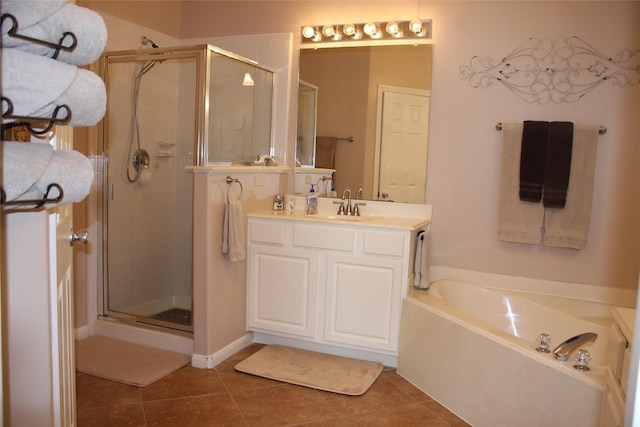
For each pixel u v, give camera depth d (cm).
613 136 303
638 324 80
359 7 357
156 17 383
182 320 339
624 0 298
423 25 339
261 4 384
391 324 307
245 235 338
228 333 324
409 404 272
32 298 109
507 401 229
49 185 99
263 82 372
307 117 374
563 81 312
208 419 250
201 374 300
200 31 403
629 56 298
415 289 319
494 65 326
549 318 299
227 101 338
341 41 360
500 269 332
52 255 115
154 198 354
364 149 358
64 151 108
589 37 305
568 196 307
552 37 312
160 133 342
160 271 354
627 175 302
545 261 322
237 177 322
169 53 323
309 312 324
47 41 95
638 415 77
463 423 253
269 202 366
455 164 338
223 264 314
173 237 350
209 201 297
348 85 360
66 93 97
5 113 88
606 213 307
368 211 358
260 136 375
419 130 344
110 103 343
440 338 273
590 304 303
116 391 275
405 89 346
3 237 105
